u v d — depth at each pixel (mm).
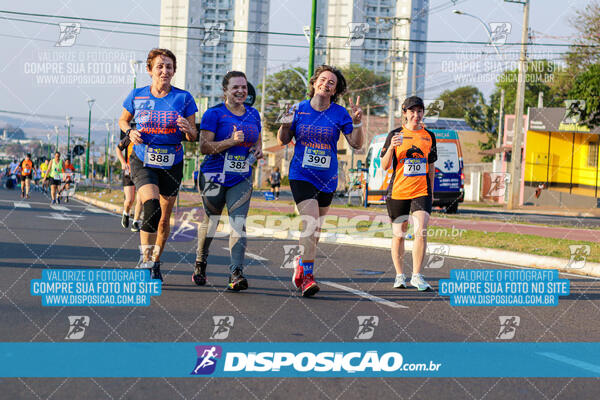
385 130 64812
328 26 127562
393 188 8133
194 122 7438
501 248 11812
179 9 139250
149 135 7262
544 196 39000
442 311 6688
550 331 5914
